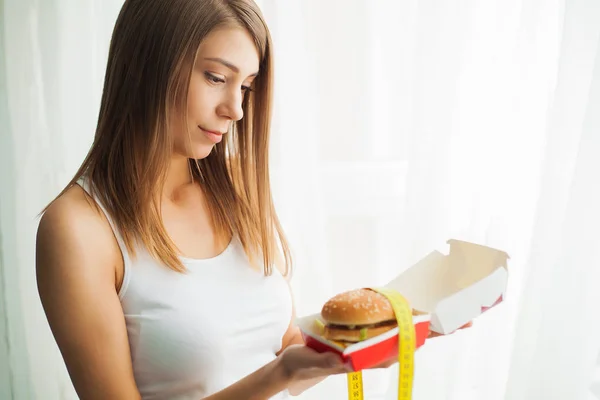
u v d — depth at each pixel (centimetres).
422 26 123
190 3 89
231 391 86
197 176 110
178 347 93
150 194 93
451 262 94
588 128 98
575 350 103
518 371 110
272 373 83
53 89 157
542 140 115
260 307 103
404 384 75
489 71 120
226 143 111
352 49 143
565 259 102
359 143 147
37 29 156
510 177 118
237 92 93
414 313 83
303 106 140
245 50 92
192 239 103
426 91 124
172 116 93
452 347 127
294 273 146
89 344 86
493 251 87
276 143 143
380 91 144
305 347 82
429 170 126
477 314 81
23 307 167
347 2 140
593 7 99
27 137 160
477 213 122
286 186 144
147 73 92
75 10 153
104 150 95
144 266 93
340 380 149
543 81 113
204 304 95
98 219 90
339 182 150
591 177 98
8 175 162
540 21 112
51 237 87
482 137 122
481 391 126
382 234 151
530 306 108
